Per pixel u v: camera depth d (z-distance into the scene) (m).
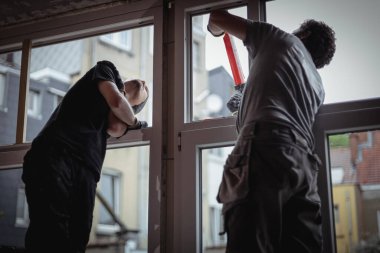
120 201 16.72
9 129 2.75
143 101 2.32
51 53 11.45
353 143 8.62
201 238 2.14
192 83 2.37
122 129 2.15
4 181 3.29
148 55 15.01
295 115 1.59
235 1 2.34
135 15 2.51
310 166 1.59
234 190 1.49
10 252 2.28
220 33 2.01
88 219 1.95
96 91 2.04
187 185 2.18
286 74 1.65
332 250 1.90
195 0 2.40
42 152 1.91
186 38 2.40
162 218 2.18
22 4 2.66
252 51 1.82
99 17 2.59
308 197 1.61
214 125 2.19
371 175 8.56
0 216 3.68
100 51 13.58
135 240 15.76
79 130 1.97
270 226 1.46
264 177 1.47
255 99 1.62
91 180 1.98
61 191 1.88
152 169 2.25
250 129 1.54
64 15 2.67
